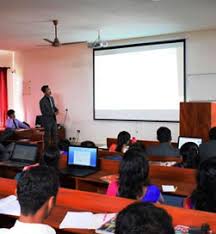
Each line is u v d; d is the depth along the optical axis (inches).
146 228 32.4
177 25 249.9
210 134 171.3
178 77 289.6
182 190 115.6
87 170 148.5
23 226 51.8
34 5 188.2
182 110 243.9
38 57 371.9
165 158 151.2
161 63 297.4
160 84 299.4
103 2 183.5
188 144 152.0
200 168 79.0
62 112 357.7
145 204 36.2
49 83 365.7
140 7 195.2
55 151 132.9
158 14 213.5
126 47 314.7
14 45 336.8
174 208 73.5
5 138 296.7
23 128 330.0
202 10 203.8
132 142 190.9
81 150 154.0
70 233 73.7
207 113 233.6
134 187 82.9
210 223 69.2
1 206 82.3
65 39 302.0
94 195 83.0
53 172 57.0
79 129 347.9
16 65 390.3
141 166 83.3
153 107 304.2
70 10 200.2
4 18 219.3
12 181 96.7
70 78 350.3
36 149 172.6
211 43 270.5
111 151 177.0
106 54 326.0
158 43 297.3
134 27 255.0
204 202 77.0
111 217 73.9
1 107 394.3
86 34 280.5
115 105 324.5
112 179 129.2
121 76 319.3
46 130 296.5
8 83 395.5
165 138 158.6
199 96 279.4
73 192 85.4
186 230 64.7
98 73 331.9
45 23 236.1
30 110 383.6
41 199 53.2
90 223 71.5
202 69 276.4
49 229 52.8
